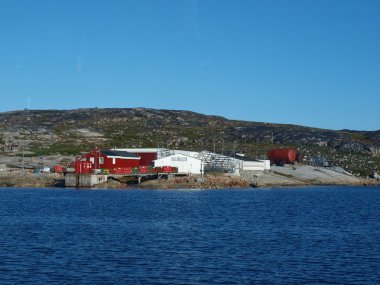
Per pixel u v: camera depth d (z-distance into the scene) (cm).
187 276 3947
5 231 6009
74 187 15100
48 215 7794
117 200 10694
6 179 16225
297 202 11081
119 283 3728
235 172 17712
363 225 7062
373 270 4194
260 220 7475
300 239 5703
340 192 15550
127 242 5359
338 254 4822
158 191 13975
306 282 3825
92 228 6384
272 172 19512
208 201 10769
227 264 4359
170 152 17638
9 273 3953
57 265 4238
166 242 5388
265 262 4450
